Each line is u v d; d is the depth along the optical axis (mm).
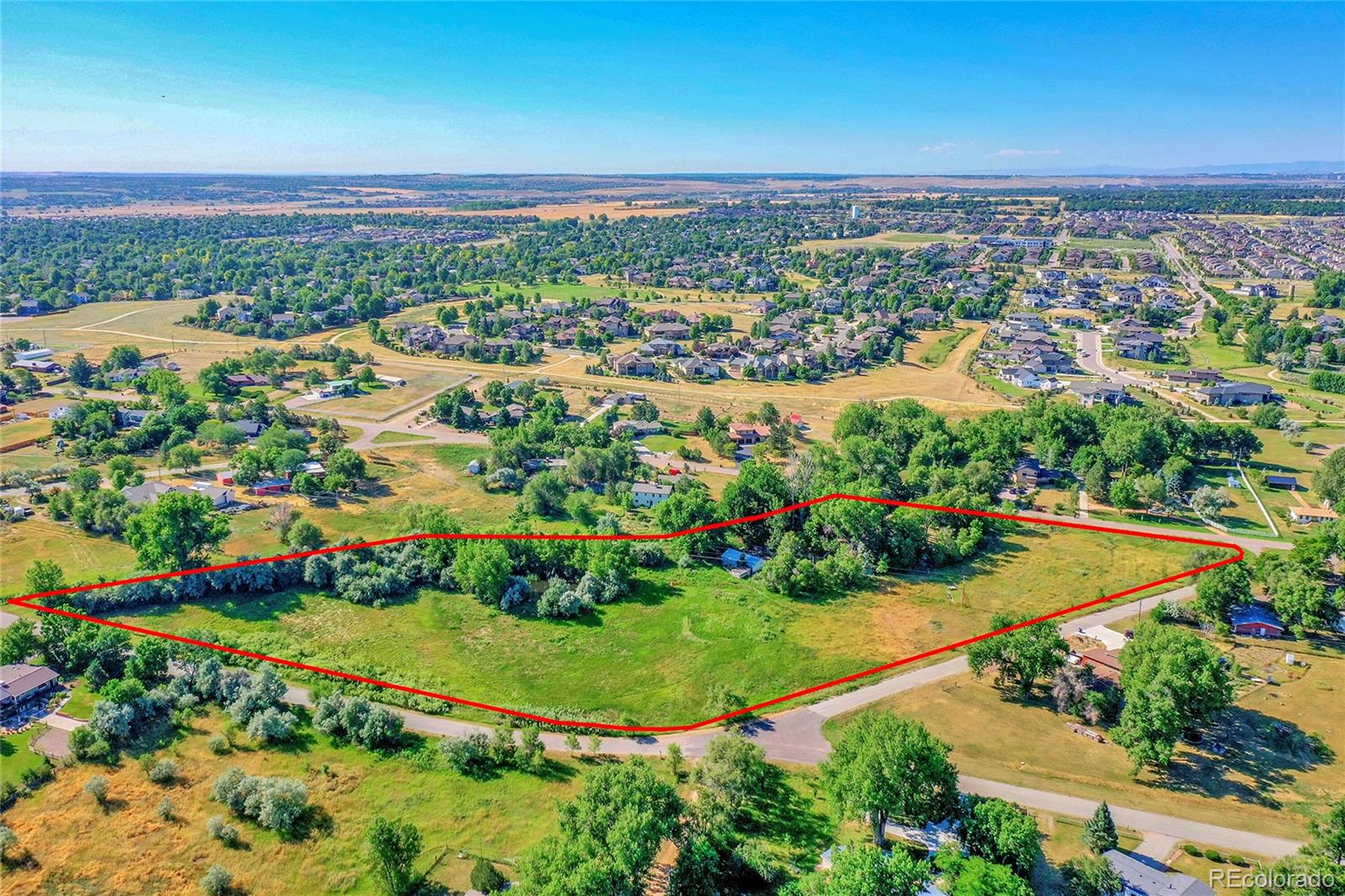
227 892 64438
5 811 71562
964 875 60469
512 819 72250
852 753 69938
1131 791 74750
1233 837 69125
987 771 77188
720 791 71625
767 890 64062
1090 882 62031
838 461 147750
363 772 77562
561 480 146375
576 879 57781
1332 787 75125
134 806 72812
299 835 70312
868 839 68812
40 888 64375
